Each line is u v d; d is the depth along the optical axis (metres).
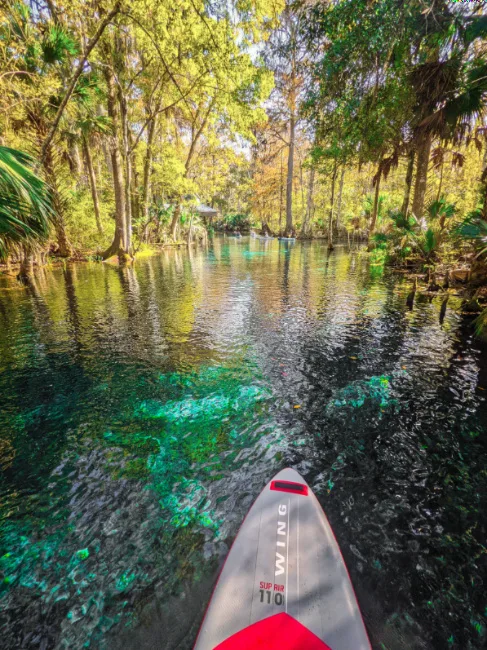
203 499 2.33
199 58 12.25
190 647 1.49
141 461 2.72
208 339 5.40
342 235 31.88
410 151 12.63
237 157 24.45
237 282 10.54
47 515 2.22
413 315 6.50
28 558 1.93
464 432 2.99
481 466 2.59
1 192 3.71
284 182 37.81
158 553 1.94
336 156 16.02
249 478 2.51
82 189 18.78
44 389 3.92
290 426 3.14
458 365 4.30
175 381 4.04
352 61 9.92
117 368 4.41
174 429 3.12
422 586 1.74
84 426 3.20
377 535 2.04
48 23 9.46
